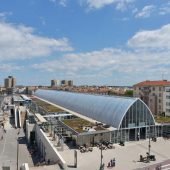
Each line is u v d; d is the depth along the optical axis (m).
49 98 171.00
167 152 61.06
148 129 74.25
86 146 62.28
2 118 128.62
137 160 54.94
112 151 61.03
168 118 87.50
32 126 83.69
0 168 57.12
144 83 144.62
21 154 69.31
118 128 69.00
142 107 73.06
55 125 75.56
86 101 100.25
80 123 75.69
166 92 124.44
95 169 48.91
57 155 50.56
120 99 79.00
